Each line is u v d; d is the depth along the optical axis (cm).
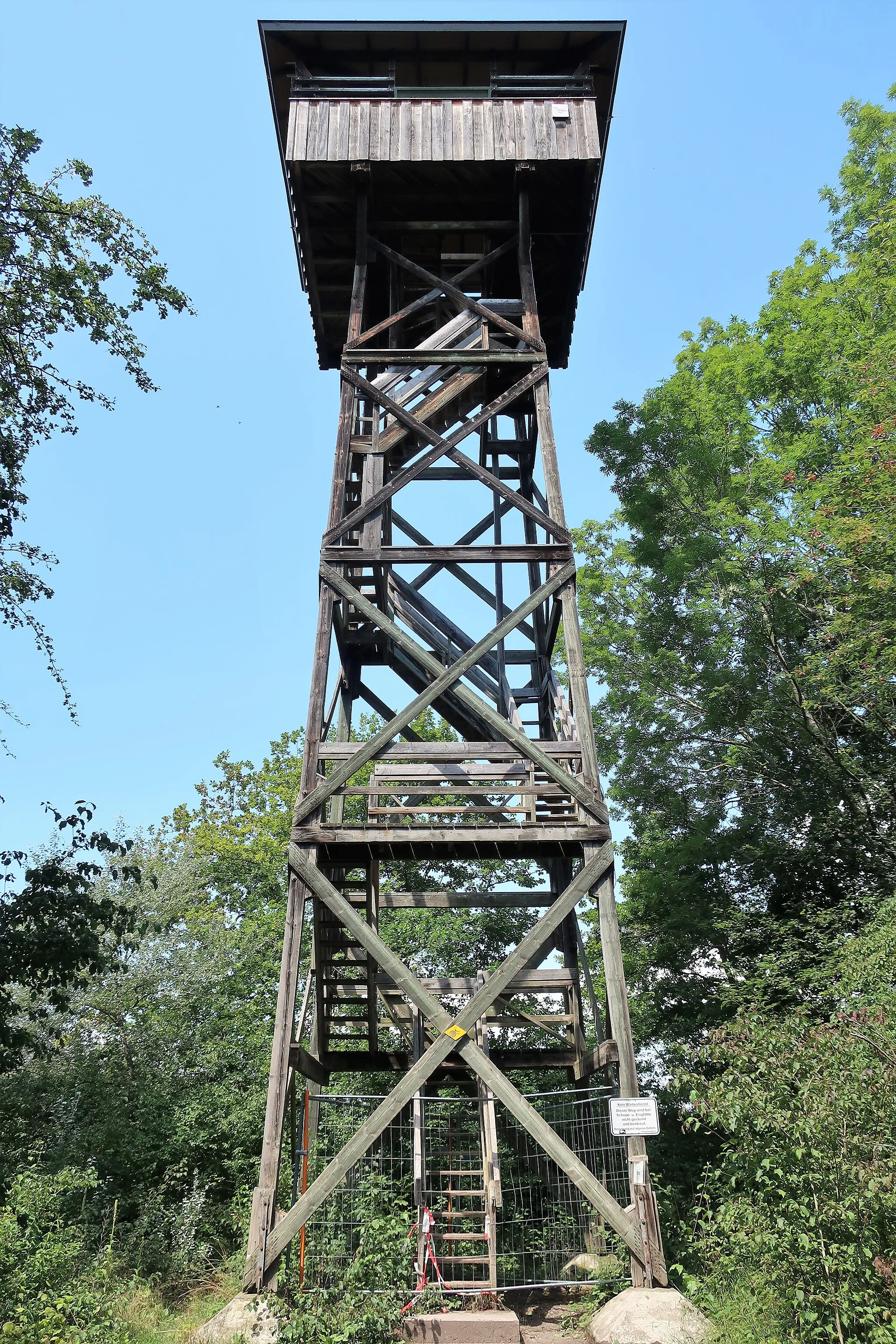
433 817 1780
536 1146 1465
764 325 1988
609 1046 1038
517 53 1338
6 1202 1156
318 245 1370
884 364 1609
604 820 970
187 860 2219
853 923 1552
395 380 1202
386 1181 1071
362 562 1069
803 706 1733
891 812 1709
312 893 996
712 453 1920
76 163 1282
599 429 2014
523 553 1080
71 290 1275
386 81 1328
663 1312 790
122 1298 1053
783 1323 694
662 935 1873
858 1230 658
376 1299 820
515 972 910
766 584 1756
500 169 1259
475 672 1289
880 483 1489
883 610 1502
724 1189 824
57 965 1226
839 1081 714
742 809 1919
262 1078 1880
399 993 1252
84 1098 1755
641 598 2116
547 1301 1057
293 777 2764
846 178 2173
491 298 1424
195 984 1977
